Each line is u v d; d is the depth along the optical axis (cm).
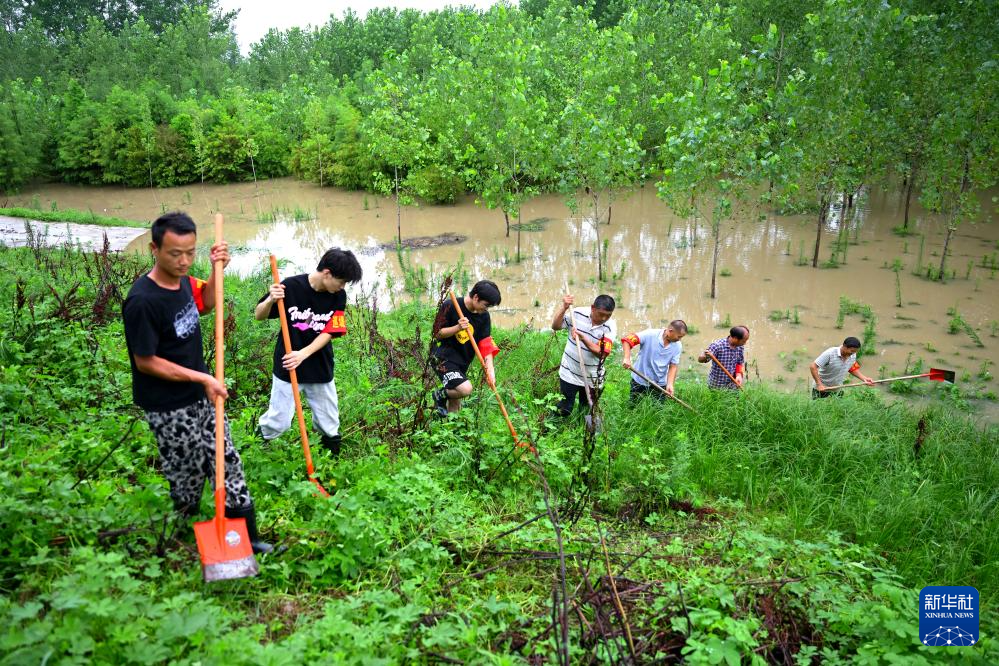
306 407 610
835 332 1375
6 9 5844
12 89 3309
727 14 2527
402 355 758
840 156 1708
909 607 419
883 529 563
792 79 1739
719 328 1416
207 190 3092
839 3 1683
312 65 4294
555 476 580
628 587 431
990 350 1270
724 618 390
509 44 2286
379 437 590
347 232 2308
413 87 2531
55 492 377
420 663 342
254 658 297
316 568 397
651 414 745
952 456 711
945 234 1988
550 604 413
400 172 2858
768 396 796
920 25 1908
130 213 2670
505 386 802
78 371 607
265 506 448
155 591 349
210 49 4700
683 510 576
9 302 779
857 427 763
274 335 732
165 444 383
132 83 4041
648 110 2517
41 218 2327
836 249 1891
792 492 629
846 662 388
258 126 3291
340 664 310
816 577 456
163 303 360
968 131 1588
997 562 520
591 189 1852
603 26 4209
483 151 2247
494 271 1839
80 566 328
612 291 1661
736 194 1647
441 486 528
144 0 6319
